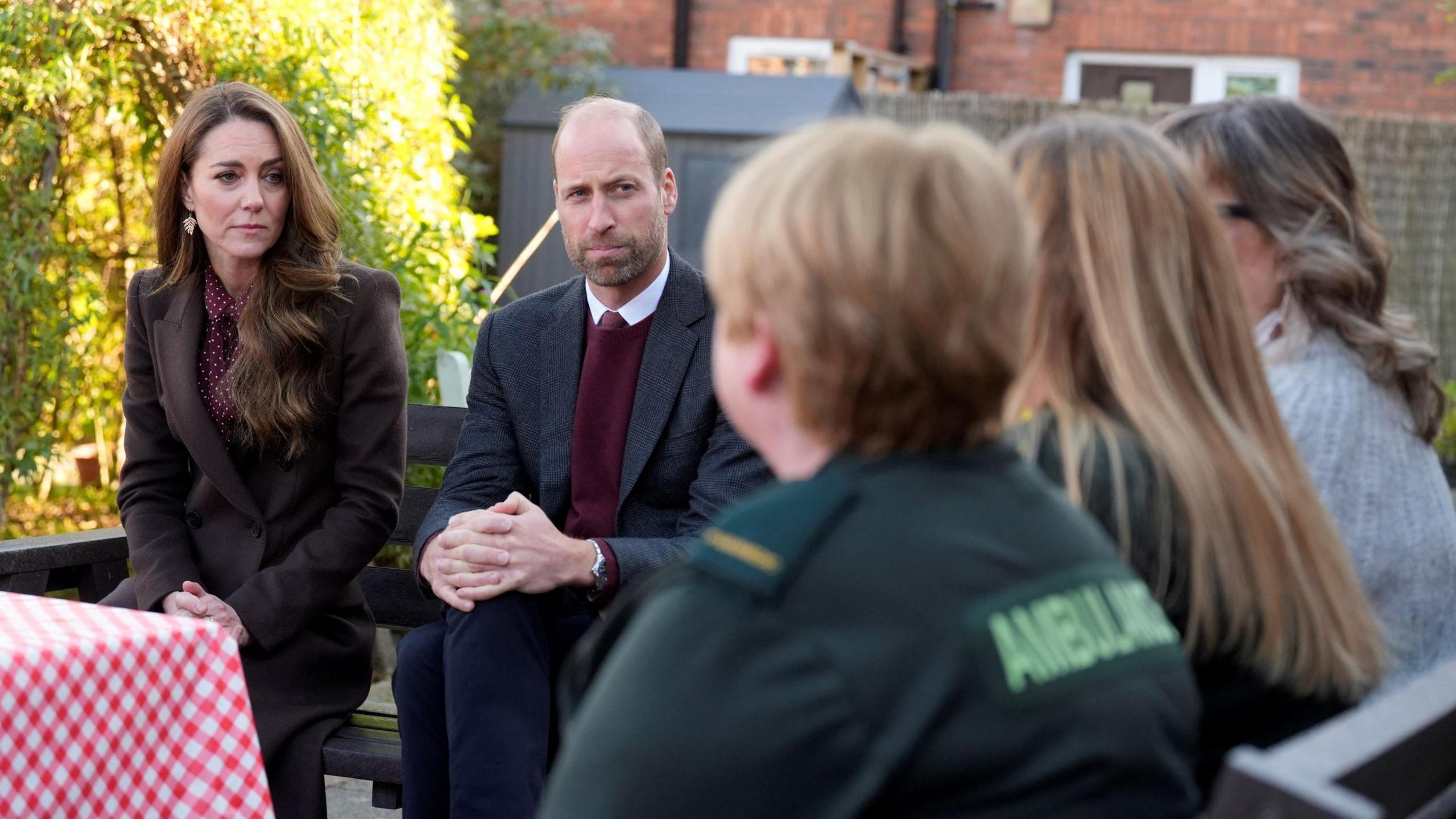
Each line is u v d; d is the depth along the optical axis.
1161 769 0.96
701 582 0.94
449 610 2.27
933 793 0.89
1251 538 1.27
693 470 2.47
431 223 4.69
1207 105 1.83
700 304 2.52
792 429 1.02
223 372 2.61
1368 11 8.40
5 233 4.24
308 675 2.51
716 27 8.87
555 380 2.55
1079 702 0.92
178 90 4.28
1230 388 1.35
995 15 8.76
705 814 0.89
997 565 0.93
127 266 4.78
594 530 2.49
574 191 2.47
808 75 8.49
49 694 1.67
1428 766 1.02
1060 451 1.32
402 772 2.33
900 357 0.93
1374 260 1.76
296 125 2.63
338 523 2.53
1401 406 1.73
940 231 0.93
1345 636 1.32
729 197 1.00
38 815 1.67
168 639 1.83
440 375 3.80
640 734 0.91
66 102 4.29
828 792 0.88
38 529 5.01
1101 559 1.02
